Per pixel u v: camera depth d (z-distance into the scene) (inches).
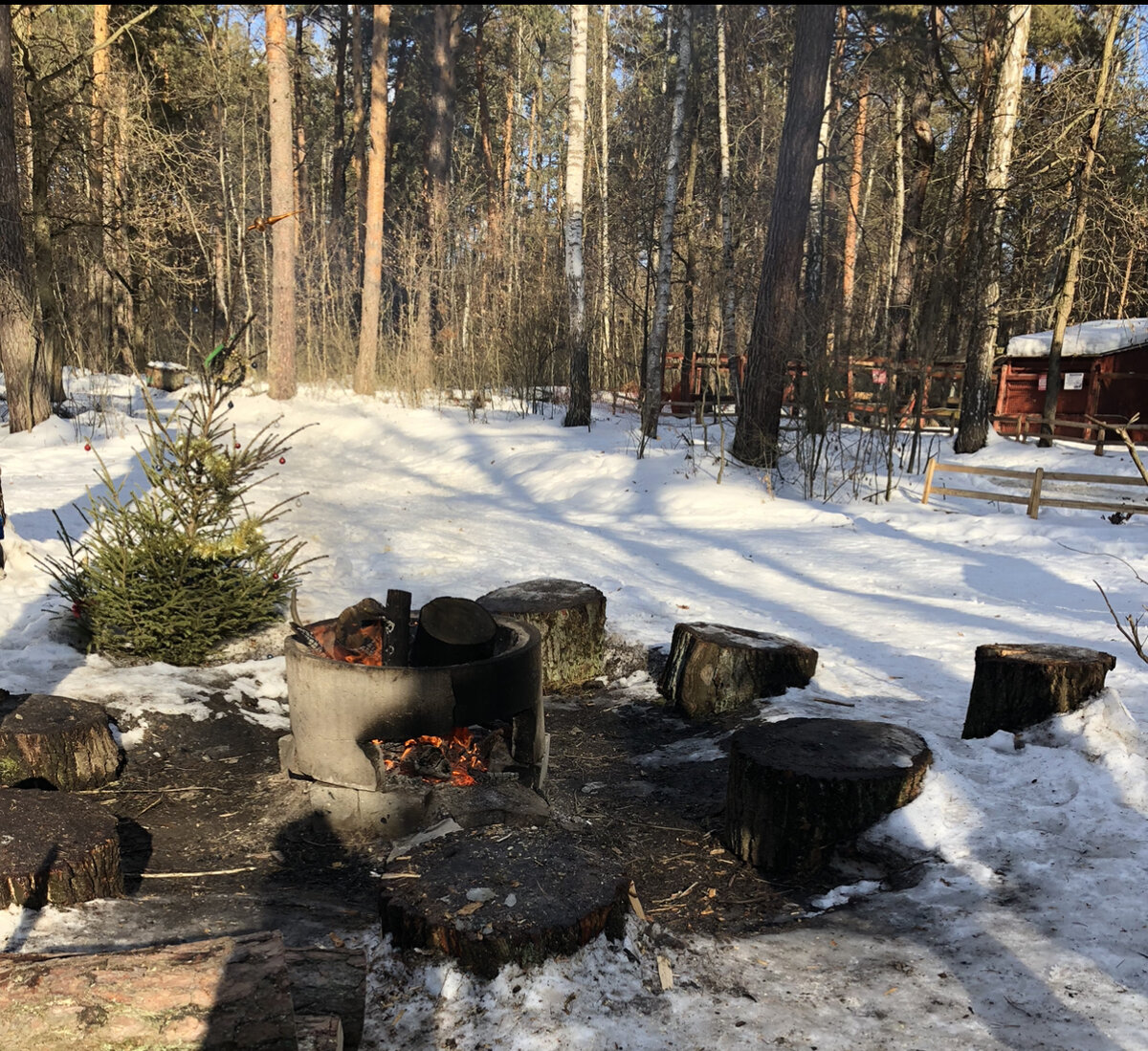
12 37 650.8
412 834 174.2
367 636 189.3
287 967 104.6
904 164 1051.9
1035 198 717.9
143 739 213.3
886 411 599.5
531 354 904.9
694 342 998.4
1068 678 200.7
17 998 87.7
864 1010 111.8
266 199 1129.4
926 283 653.9
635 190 946.7
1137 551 423.5
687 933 138.0
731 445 688.4
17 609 273.7
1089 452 703.7
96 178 779.4
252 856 166.9
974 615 343.0
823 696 249.9
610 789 207.5
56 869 133.4
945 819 163.9
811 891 157.5
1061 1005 110.6
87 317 941.2
